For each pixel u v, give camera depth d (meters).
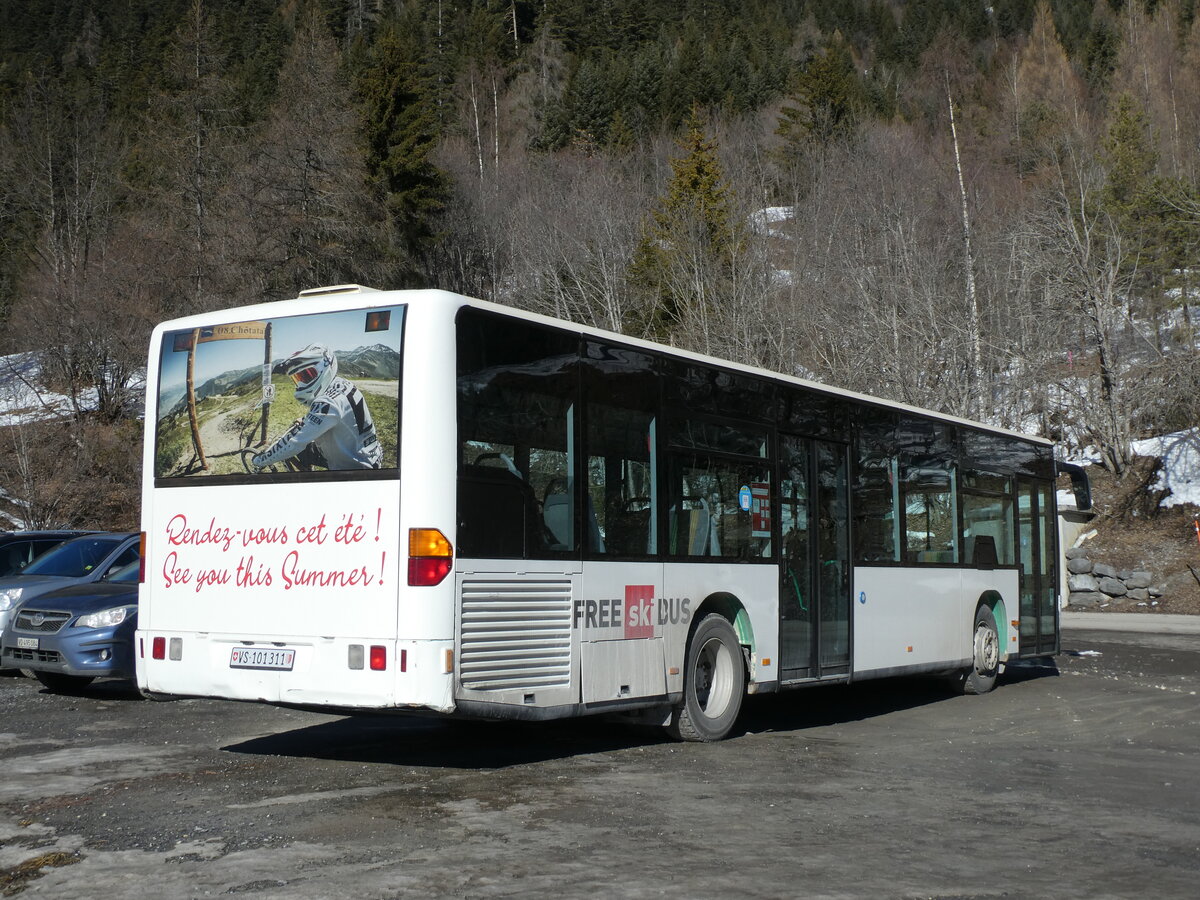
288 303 8.52
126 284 43.50
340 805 7.31
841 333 32.38
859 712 12.80
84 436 38.53
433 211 51.41
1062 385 34.38
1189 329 37.47
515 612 8.27
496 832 6.61
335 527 8.09
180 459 8.80
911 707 13.27
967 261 33.50
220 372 8.72
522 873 5.76
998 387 32.66
